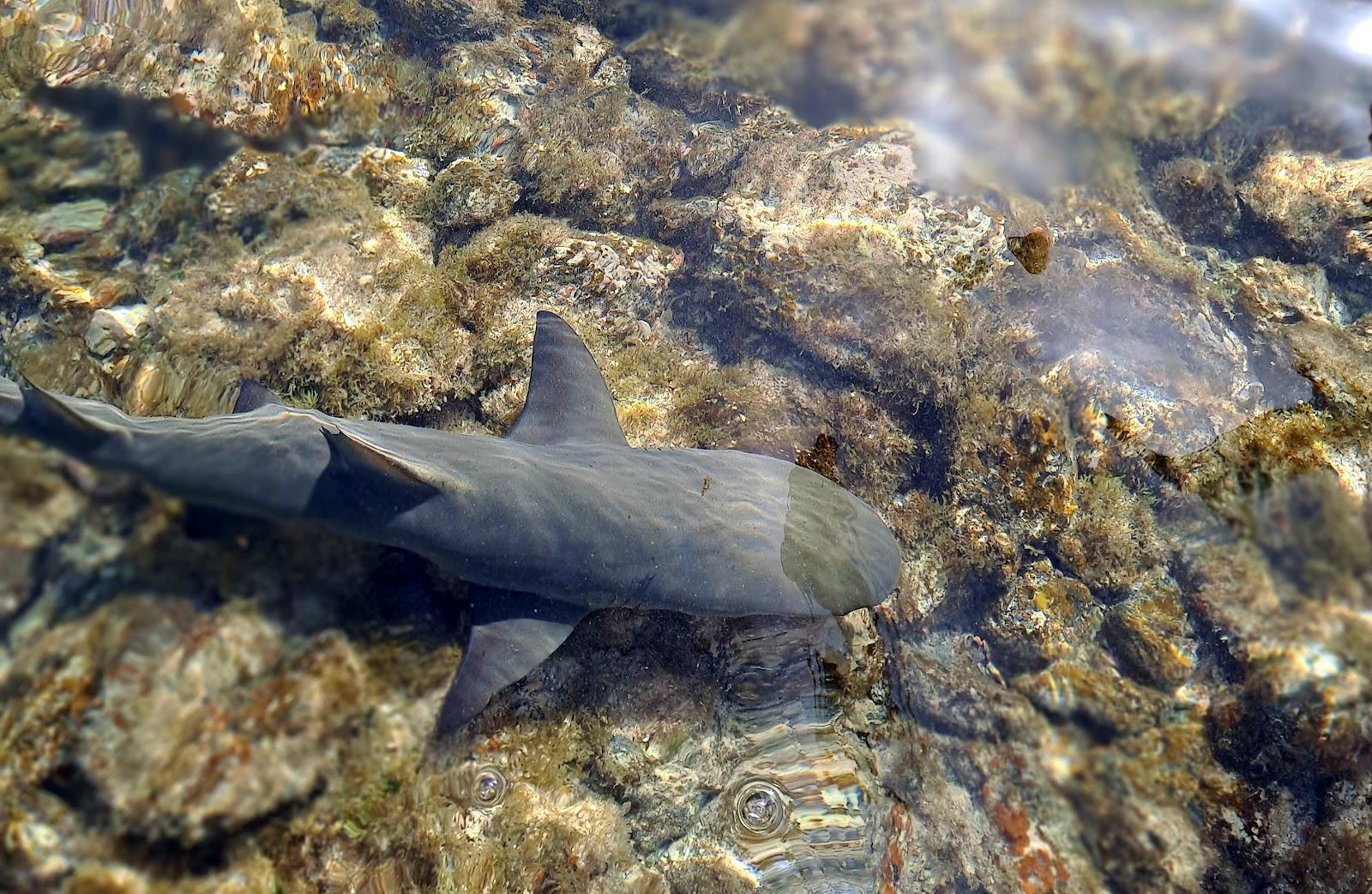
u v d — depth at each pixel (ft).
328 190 3.69
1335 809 3.12
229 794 2.56
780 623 3.15
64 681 2.52
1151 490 3.51
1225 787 3.19
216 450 2.81
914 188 3.83
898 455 3.57
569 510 2.95
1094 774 3.25
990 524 3.51
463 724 2.85
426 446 2.98
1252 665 3.29
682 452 3.17
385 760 2.78
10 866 2.38
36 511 2.65
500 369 3.48
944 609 3.50
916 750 3.26
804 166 3.86
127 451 2.76
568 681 3.05
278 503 2.82
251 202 3.61
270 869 2.59
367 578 2.94
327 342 3.41
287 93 3.77
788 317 3.63
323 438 2.86
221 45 3.70
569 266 3.71
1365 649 3.22
